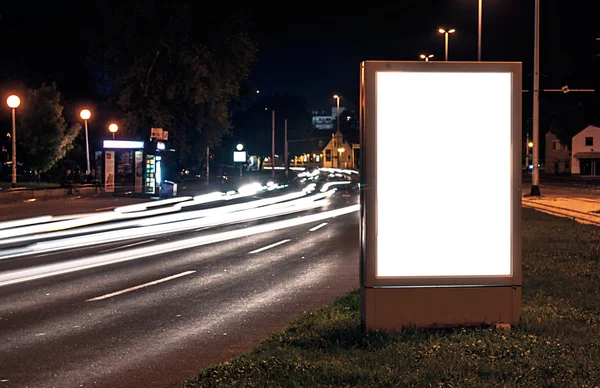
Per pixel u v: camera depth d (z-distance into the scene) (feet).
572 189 178.60
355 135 608.60
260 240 66.90
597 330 24.77
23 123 137.80
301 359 21.36
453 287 24.57
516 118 24.71
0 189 119.14
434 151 24.47
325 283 41.16
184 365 23.76
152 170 139.13
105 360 24.49
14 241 65.67
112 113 193.47
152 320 31.07
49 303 35.17
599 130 330.54
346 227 80.59
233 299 36.11
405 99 24.44
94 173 158.61
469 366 19.85
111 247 60.90
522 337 23.11
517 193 24.70
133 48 185.16
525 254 46.78
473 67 24.54
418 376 19.08
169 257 53.98
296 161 617.21
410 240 24.45
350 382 18.81
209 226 82.99
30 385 21.66
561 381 18.35
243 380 19.36
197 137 210.18
